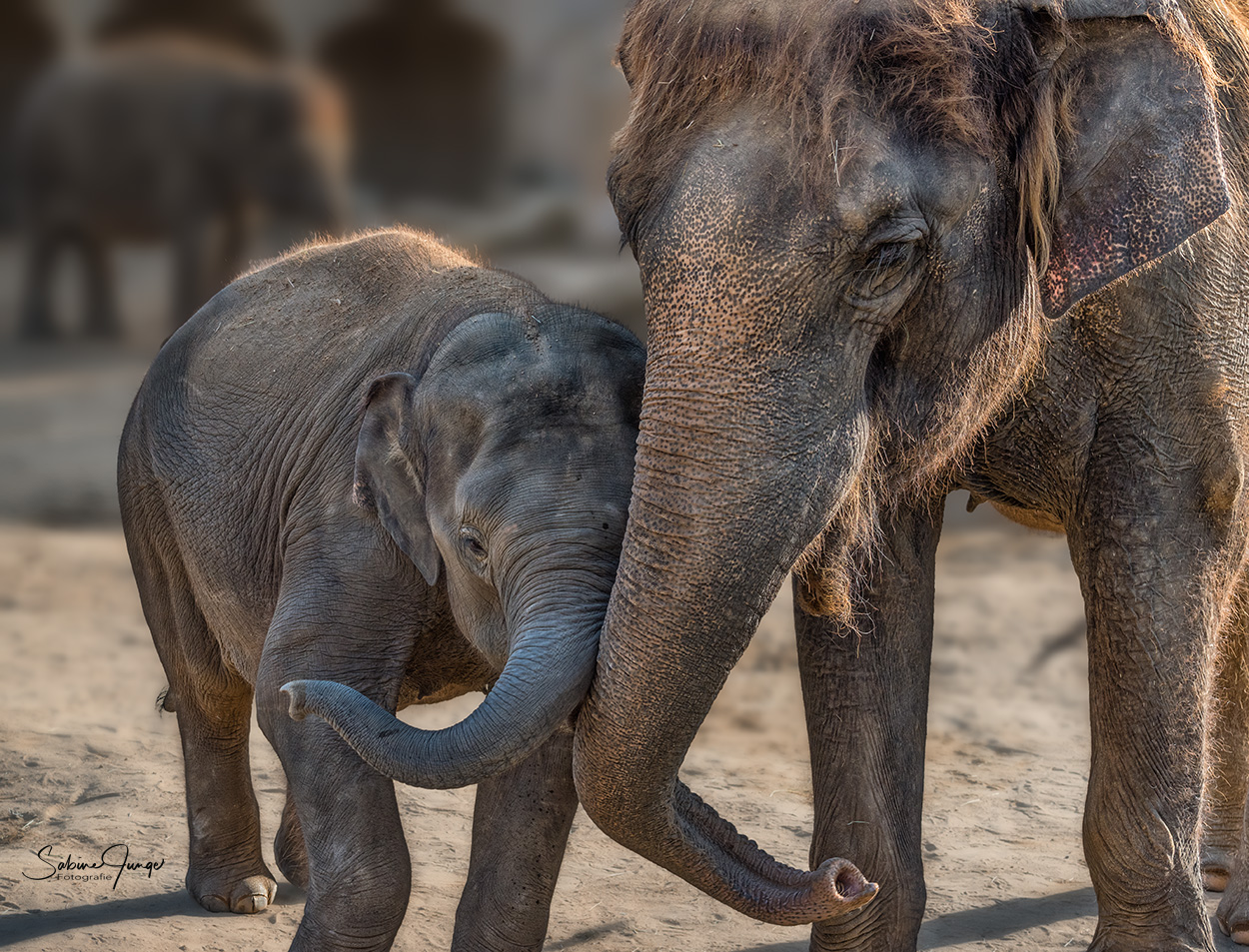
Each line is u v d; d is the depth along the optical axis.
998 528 19.61
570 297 30.53
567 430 5.68
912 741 6.70
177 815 9.01
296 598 6.48
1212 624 6.38
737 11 4.84
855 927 6.62
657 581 4.69
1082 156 5.27
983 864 8.69
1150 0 5.23
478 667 6.83
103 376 28.81
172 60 34.47
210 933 7.39
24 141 33.94
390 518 6.17
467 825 9.07
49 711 11.05
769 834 9.02
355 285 7.45
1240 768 8.51
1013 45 5.14
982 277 5.32
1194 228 5.21
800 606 6.57
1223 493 6.27
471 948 6.39
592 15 41.34
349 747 6.13
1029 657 13.49
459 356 6.08
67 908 7.63
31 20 39.84
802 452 4.70
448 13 41.38
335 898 6.00
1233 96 6.38
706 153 4.75
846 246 4.71
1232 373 6.24
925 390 5.41
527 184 40.47
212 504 7.37
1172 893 6.38
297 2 40.91
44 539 17.58
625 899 8.05
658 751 4.79
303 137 33.84
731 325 4.66
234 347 7.63
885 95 4.84
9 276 35.66
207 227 33.72
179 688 7.89
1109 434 6.23
